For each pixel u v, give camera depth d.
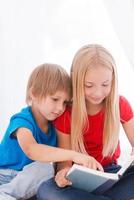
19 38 1.70
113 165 1.29
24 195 1.21
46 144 1.26
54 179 1.18
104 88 1.17
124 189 1.17
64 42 1.78
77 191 1.10
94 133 1.26
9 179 1.25
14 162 1.27
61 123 1.25
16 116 1.23
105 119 1.25
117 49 1.83
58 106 1.19
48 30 1.75
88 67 1.15
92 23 1.80
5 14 1.66
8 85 1.71
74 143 1.23
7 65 1.70
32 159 1.18
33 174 1.21
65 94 1.19
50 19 1.74
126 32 1.78
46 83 1.18
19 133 1.17
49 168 1.23
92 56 1.16
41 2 1.71
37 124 1.24
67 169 1.14
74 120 1.21
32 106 1.25
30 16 1.70
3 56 1.68
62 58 1.78
